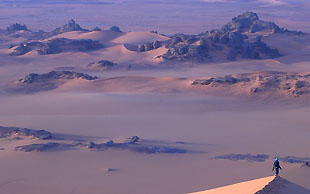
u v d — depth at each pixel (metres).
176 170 72.06
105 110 149.88
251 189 30.83
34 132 98.88
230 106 155.88
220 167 73.12
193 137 102.75
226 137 102.31
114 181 66.25
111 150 85.50
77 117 130.88
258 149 89.31
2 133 100.38
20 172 72.19
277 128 112.81
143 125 118.12
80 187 63.84
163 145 93.00
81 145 89.25
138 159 79.81
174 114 139.75
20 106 160.88
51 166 75.56
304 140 98.00
